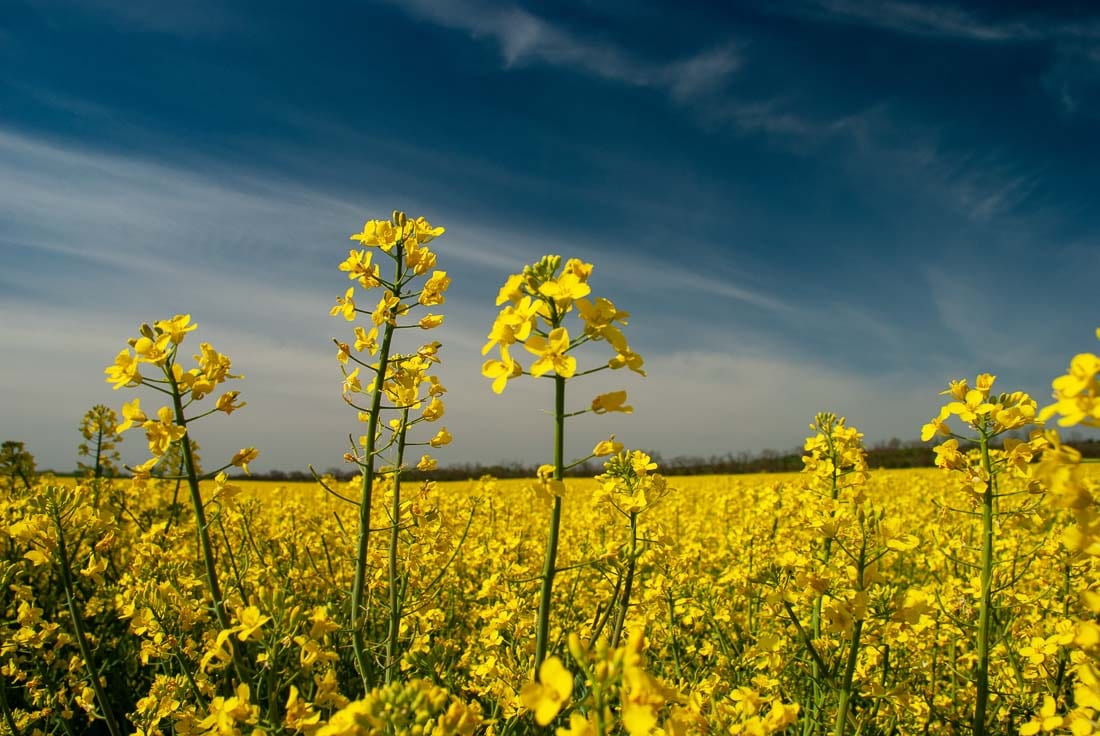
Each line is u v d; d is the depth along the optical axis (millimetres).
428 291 421
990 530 379
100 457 839
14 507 632
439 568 659
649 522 544
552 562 294
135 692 609
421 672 517
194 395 340
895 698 363
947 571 714
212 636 441
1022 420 367
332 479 856
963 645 603
